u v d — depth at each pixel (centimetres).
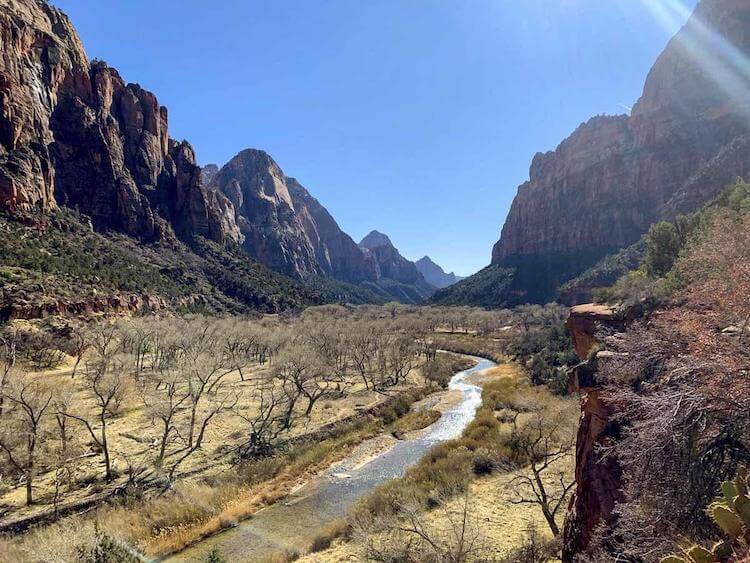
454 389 4903
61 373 4675
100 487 2209
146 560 1702
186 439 3025
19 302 5319
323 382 5275
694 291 1138
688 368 685
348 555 1622
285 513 2156
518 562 1336
